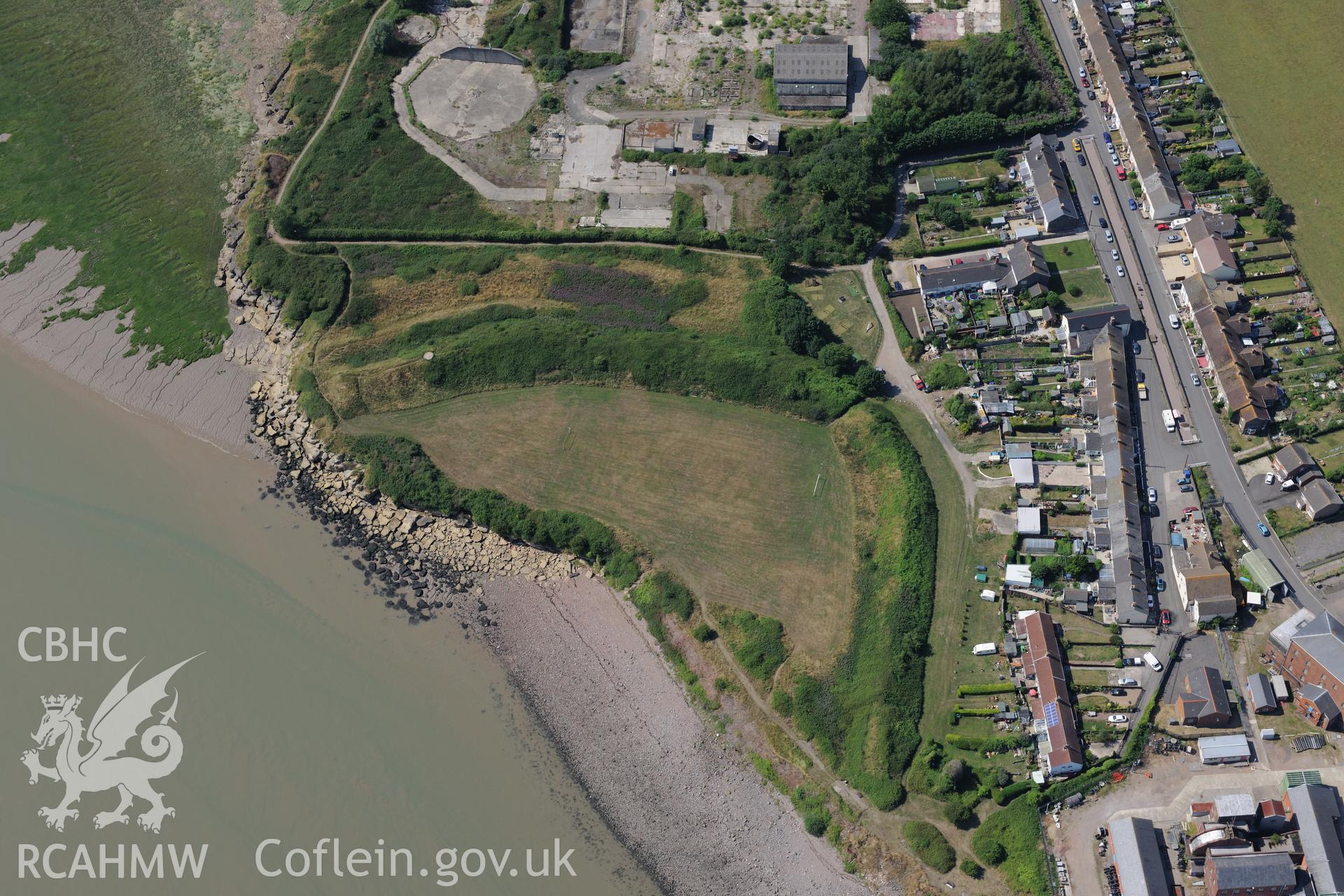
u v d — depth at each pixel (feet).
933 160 592.19
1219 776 410.72
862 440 498.69
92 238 607.78
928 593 457.68
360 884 415.44
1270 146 578.25
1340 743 411.95
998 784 413.59
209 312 576.20
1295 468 468.34
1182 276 536.01
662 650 460.55
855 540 477.36
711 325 541.34
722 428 513.86
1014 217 565.12
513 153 606.96
